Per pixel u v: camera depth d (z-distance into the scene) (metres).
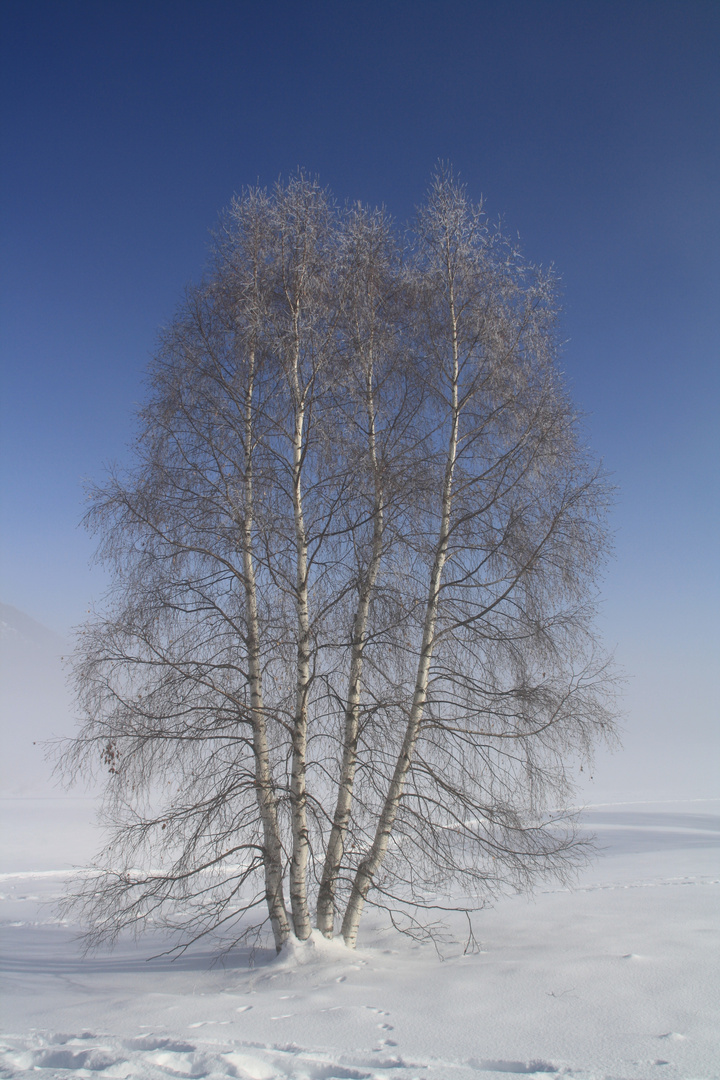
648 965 7.48
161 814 8.31
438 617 9.32
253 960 8.71
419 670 9.23
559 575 8.94
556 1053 5.11
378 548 9.34
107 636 8.45
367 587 9.20
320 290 9.93
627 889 13.88
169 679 8.54
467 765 8.61
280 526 9.30
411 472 9.36
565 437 9.34
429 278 10.08
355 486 9.27
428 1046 5.33
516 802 8.46
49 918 13.78
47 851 26.42
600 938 9.13
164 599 8.88
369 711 8.80
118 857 8.18
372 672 9.14
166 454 9.50
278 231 10.02
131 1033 5.84
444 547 9.43
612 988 6.70
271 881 8.72
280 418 9.79
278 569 9.19
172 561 9.16
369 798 8.80
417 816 8.52
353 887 9.01
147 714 8.29
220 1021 6.12
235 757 8.64
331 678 8.94
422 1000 6.59
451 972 7.66
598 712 8.42
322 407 9.70
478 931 10.22
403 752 8.93
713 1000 6.21
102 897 8.08
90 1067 5.13
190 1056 5.16
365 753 8.88
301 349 9.87
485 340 9.79
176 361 9.71
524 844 8.41
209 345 9.83
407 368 9.99
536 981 7.09
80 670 8.33
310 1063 5.02
